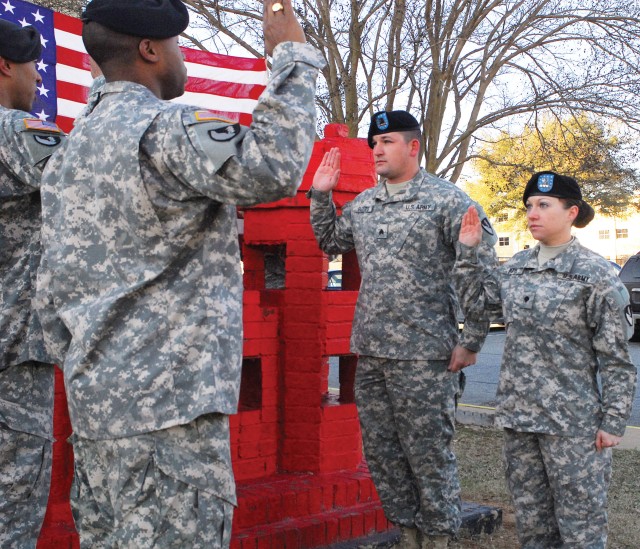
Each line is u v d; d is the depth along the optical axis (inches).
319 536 142.9
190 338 72.7
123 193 72.1
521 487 130.6
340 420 160.7
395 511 140.0
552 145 384.2
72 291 76.5
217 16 317.7
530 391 126.9
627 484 201.0
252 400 167.2
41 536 121.8
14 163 93.4
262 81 193.5
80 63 161.2
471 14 340.8
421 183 137.9
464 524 160.6
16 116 96.0
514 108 365.7
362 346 138.2
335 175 143.6
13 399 99.1
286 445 159.2
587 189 422.0
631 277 595.2
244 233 167.9
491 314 132.1
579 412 123.7
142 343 72.0
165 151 70.8
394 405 136.6
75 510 79.0
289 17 77.4
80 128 77.9
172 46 79.6
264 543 135.1
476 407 307.6
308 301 157.5
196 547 71.3
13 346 98.0
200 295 74.3
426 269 135.0
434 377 134.1
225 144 69.7
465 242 126.9
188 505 71.4
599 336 122.5
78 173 76.2
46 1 275.9
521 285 130.5
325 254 158.7
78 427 75.1
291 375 158.4
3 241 98.5
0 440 97.0
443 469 135.8
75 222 76.2
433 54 326.3
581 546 122.9
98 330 72.5
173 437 71.9
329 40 318.7
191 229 73.6
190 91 185.5
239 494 143.3
